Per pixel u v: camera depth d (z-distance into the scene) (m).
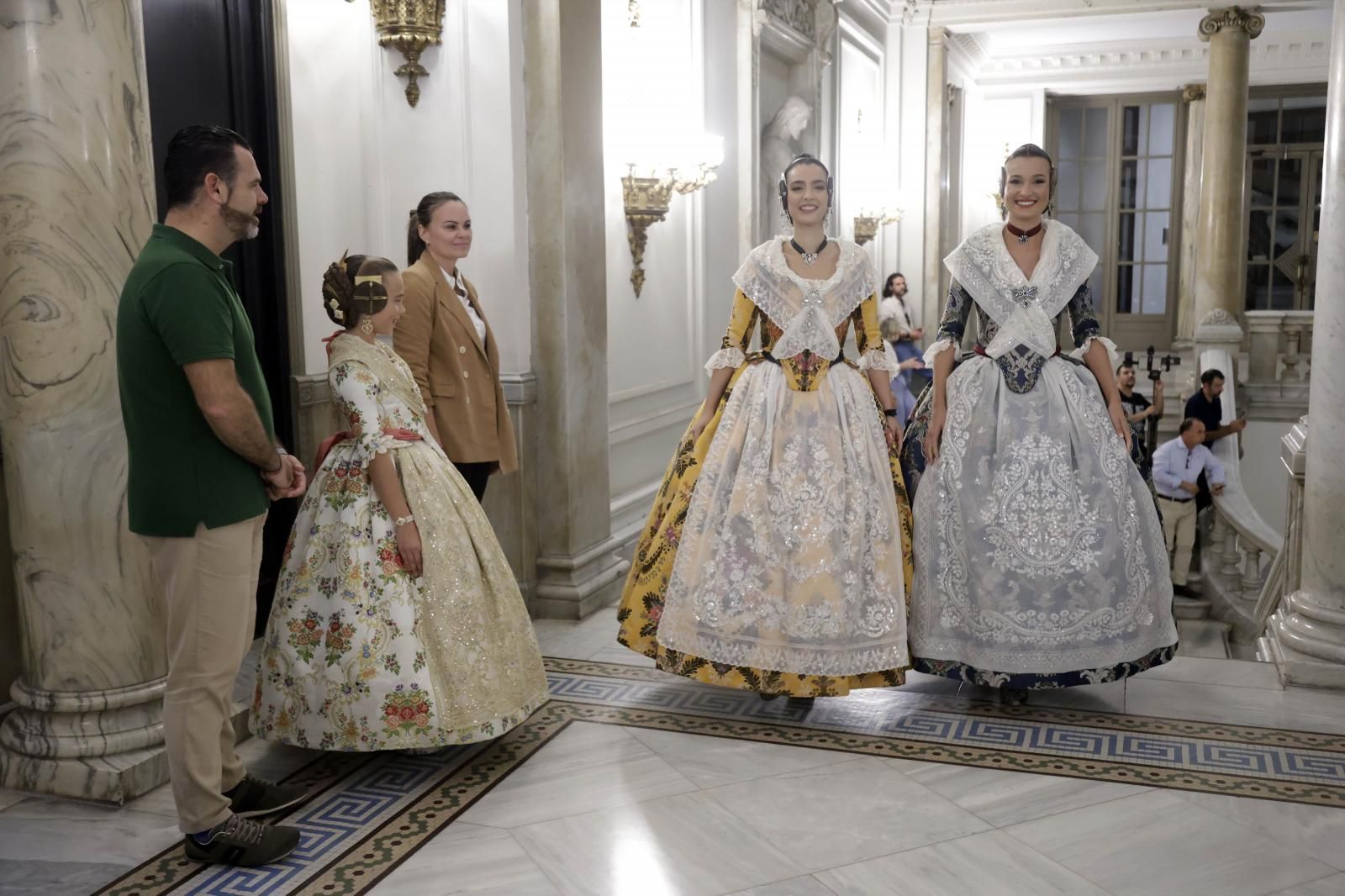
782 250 3.72
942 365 3.73
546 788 3.14
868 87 11.24
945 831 2.88
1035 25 14.09
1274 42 15.04
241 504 2.62
